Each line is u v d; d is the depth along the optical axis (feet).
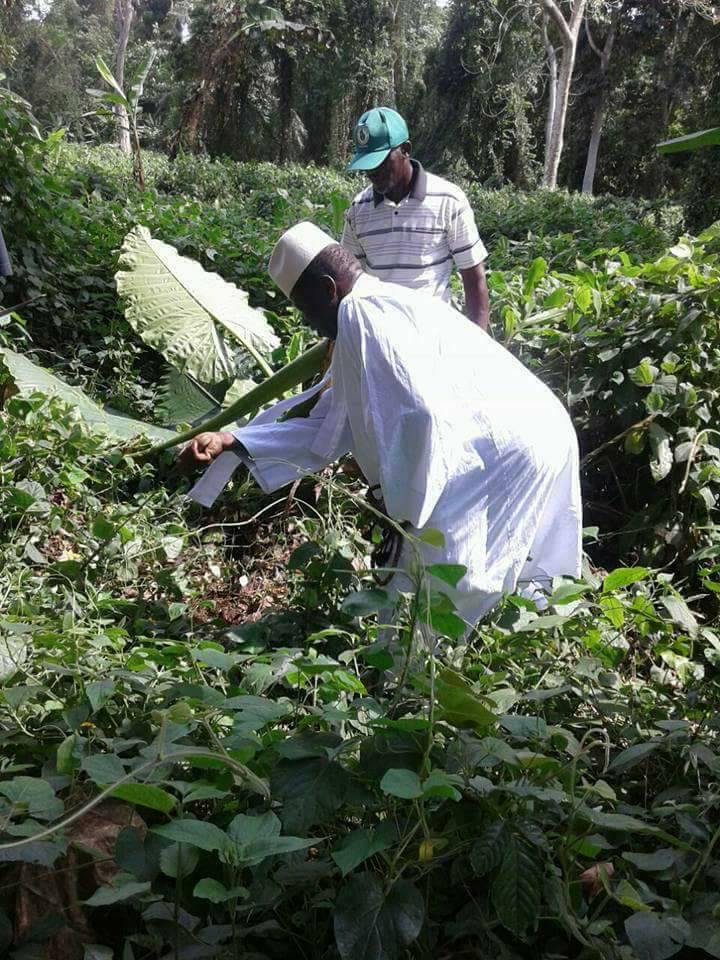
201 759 6.22
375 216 13.60
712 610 12.75
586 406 14.75
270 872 6.04
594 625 9.59
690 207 64.85
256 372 17.71
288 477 10.44
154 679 7.93
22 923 5.84
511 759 6.16
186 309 17.48
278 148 102.17
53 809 5.78
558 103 78.28
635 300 14.76
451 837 6.21
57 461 13.96
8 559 11.48
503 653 8.61
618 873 6.52
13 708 7.20
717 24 93.61
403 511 8.70
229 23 86.94
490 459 9.01
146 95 120.26
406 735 6.36
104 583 11.78
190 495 10.75
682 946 5.72
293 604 10.96
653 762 8.00
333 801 6.00
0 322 17.02
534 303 16.07
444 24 127.13
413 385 8.59
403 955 5.89
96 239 22.35
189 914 5.89
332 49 98.17
